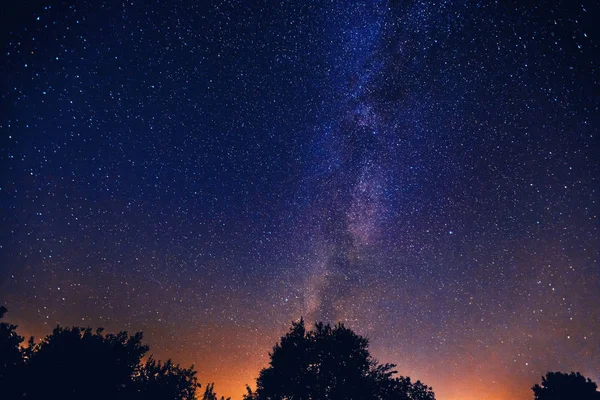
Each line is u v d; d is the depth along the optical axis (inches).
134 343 366.0
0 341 325.1
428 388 441.1
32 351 334.3
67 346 331.6
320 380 419.8
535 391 546.0
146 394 347.3
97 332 358.0
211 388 402.3
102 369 327.9
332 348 443.5
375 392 422.9
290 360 438.3
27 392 300.2
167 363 389.1
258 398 433.7
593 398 504.1
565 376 534.0
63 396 305.9
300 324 475.8
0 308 353.7
